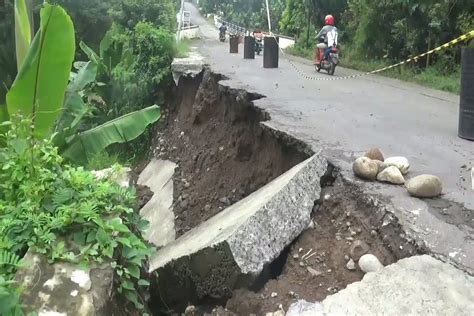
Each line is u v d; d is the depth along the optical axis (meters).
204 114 12.68
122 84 14.31
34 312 2.75
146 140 14.98
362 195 4.54
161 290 4.38
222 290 3.91
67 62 5.73
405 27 16.94
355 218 4.38
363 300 3.12
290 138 6.74
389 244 3.99
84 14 19.17
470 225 4.00
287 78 13.77
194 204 10.20
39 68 5.65
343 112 8.68
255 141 8.99
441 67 14.94
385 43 18.64
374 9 18.44
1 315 2.61
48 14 5.51
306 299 3.64
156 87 15.25
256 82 12.35
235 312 3.67
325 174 5.13
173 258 4.26
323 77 14.77
